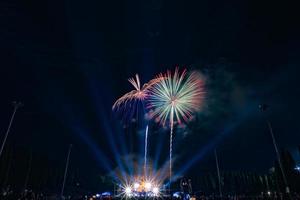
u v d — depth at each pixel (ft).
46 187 293.02
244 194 247.70
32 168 279.49
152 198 192.34
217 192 298.76
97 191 339.77
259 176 267.39
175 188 318.86
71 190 315.58
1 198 152.25
